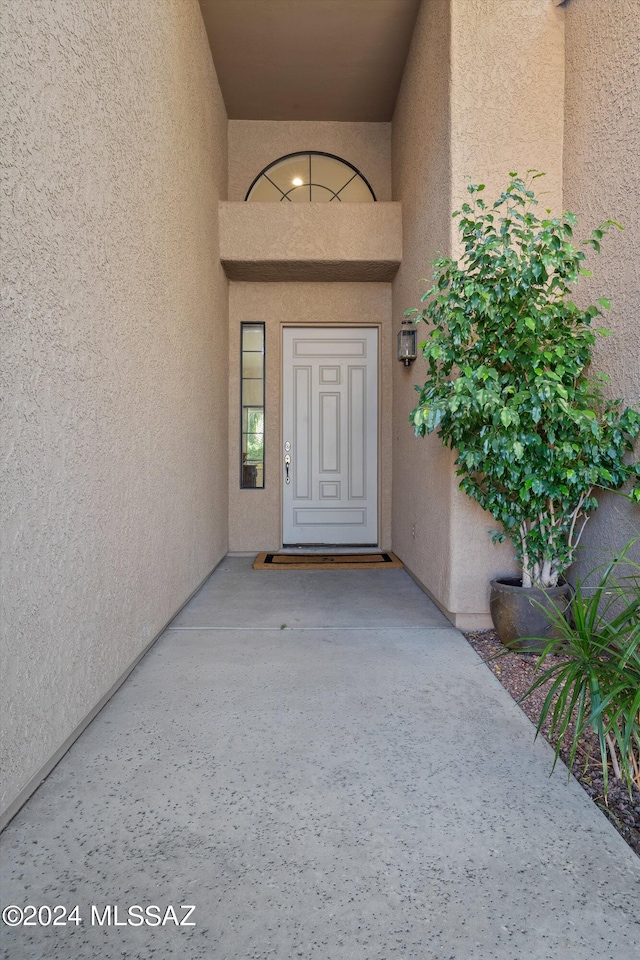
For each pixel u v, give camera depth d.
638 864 1.32
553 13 3.04
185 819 1.47
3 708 1.41
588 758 1.77
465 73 3.03
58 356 1.70
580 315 2.49
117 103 2.22
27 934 1.11
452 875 1.27
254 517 5.37
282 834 1.41
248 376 5.41
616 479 2.45
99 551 2.05
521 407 2.38
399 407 4.89
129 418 2.38
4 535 1.41
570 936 1.11
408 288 4.39
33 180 1.54
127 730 1.95
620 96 2.51
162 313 2.91
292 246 4.74
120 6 2.25
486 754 1.80
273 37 4.18
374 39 4.21
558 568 2.76
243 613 3.41
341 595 3.85
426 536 3.77
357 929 1.12
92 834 1.40
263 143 5.32
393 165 5.17
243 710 2.11
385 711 2.10
